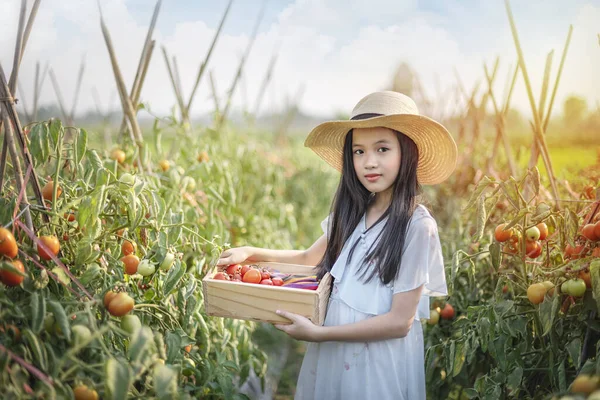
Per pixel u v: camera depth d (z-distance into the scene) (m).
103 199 1.13
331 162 1.56
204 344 1.43
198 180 2.02
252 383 2.07
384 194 1.32
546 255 1.37
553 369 1.25
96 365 0.95
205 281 1.21
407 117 1.19
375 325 1.17
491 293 1.67
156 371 0.95
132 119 1.78
